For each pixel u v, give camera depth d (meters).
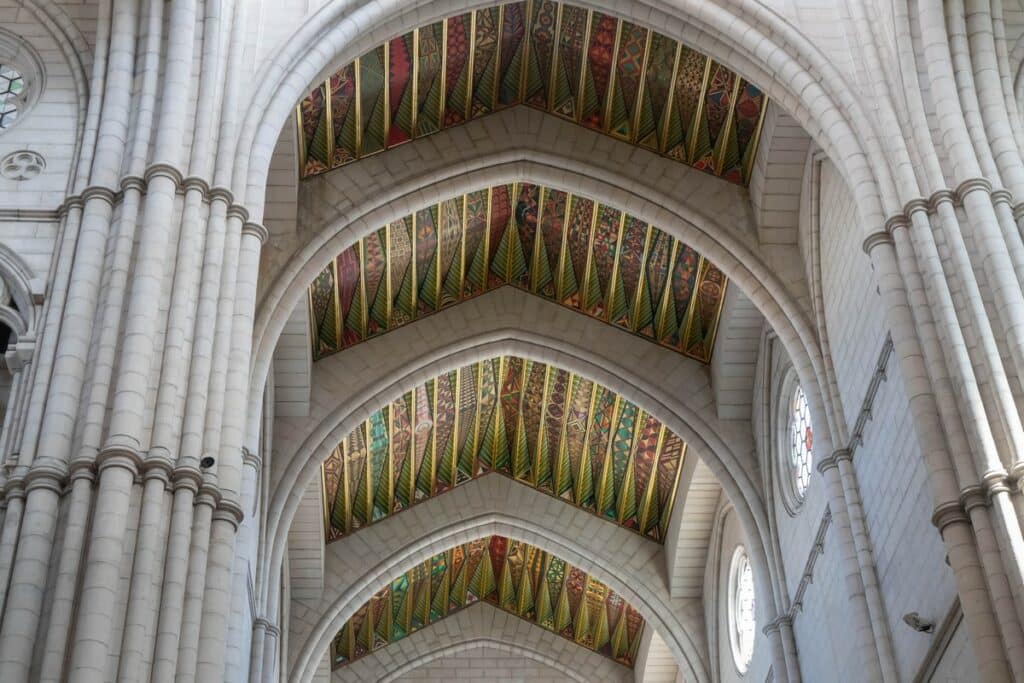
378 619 34.41
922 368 17.27
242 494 20.84
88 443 14.75
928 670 19.14
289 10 19.80
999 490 15.75
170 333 15.76
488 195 26.70
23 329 16.83
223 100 18.23
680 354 28.17
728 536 30.28
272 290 22.84
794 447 25.69
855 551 21.61
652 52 23.86
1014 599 15.30
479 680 35.94
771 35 20.61
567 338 28.25
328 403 26.98
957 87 18.92
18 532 14.35
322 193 24.05
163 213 16.58
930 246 17.80
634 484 31.39
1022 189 17.80
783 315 23.94
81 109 19.00
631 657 35.31
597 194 25.14
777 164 23.86
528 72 25.30
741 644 29.27
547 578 34.78
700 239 24.56
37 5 19.86
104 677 13.35
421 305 28.09
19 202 18.06
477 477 32.50
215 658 14.24
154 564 14.16
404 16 21.09
